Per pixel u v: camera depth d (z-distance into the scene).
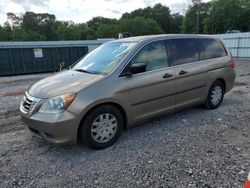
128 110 4.03
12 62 15.53
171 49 4.69
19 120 5.55
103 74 3.94
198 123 4.81
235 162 3.33
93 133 3.73
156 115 4.46
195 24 80.44
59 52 17.42
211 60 5.37
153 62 4.37
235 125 4.68
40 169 3.36
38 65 16.64
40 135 3.71
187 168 3.23
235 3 68.06
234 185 2.86
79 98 3.52
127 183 2.98
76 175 3.19
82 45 18.73
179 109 4.86
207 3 78.88
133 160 3.49
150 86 4.23
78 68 4.57
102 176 3.14
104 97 3.70
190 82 4.90
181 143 3.96
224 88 5.82
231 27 69.12
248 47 20.91
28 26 92.50
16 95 8.66
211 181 2.94
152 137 4.23
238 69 13.94
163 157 3.54
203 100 5.32
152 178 3.05
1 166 3.46
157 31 96.75
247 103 6.18
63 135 3.47
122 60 4.04
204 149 3.72
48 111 3.49
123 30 94.50
